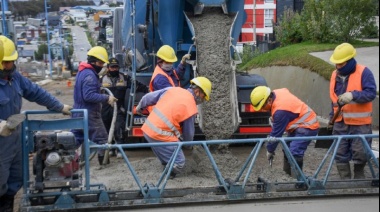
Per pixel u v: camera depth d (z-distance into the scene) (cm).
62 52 3994
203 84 599
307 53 1363
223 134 698
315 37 1566
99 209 509
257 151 542
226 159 675
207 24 771
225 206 527
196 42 754
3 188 492
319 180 554
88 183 510
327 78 1153
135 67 806
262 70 1575
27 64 3569
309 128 605
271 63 1504
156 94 612
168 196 533
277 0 2477
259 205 529
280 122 587
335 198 547
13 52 493
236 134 775
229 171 647
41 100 525
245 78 823
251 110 782
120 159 763
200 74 735
